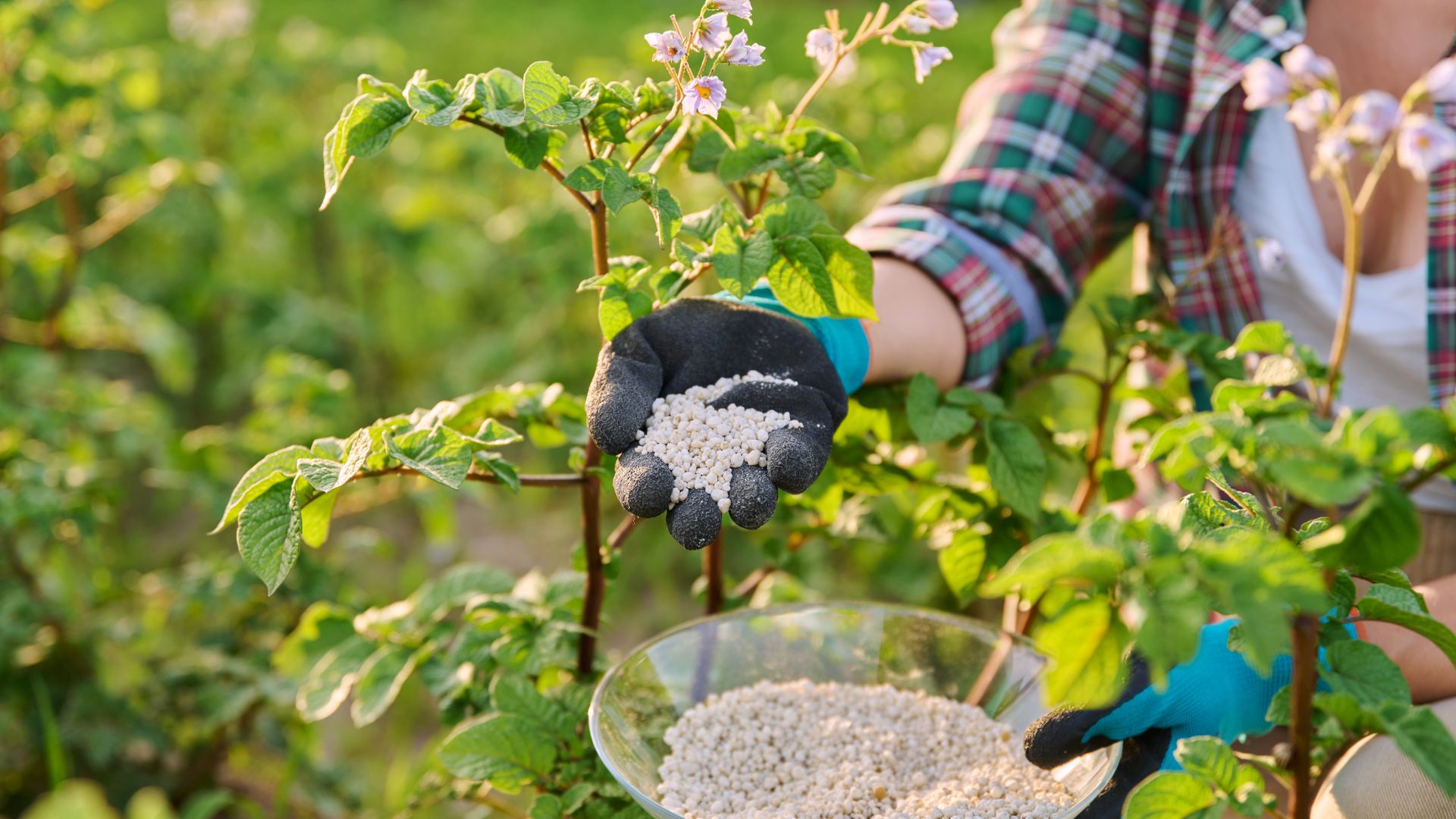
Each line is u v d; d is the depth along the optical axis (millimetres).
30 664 1802
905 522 1666
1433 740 1209
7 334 2264
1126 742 1343
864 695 1420
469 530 2877
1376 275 1484
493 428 1368
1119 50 1514
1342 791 1333
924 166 2488
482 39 5430
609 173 1308
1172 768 1327
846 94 2232
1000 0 5742
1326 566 1203
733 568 2500
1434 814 1307
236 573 1737
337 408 2049
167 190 2424
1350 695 1236
